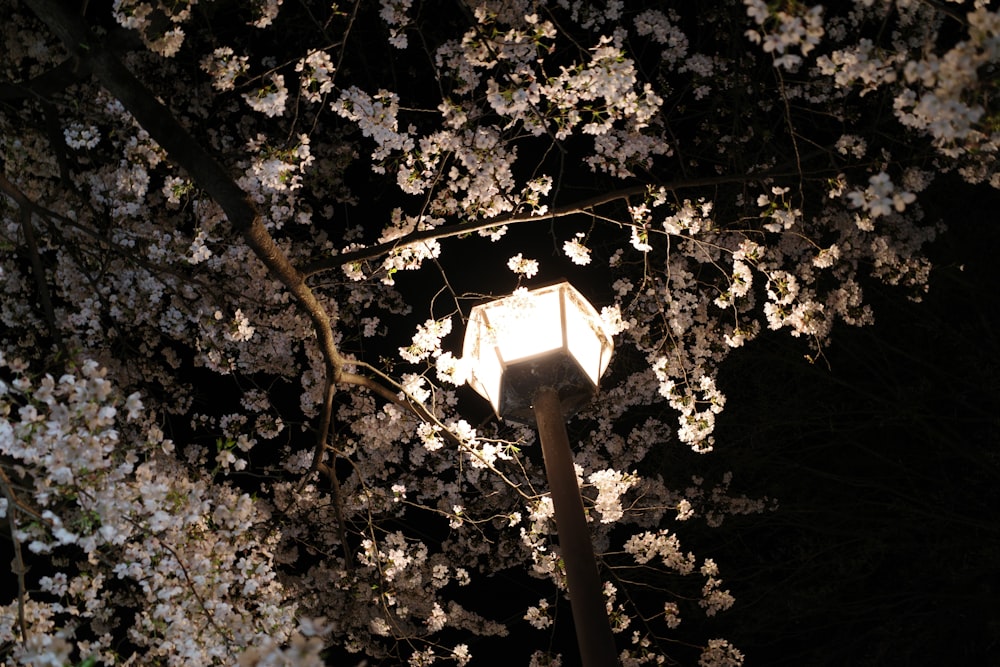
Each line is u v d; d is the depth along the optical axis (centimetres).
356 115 620
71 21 509
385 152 647
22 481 477
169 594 510
